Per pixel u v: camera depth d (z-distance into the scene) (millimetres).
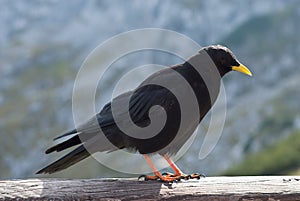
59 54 145125
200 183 6941
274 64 116125
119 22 148500
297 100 95562
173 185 6910
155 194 6758
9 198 6492
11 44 154375
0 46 152375
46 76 133000
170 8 144375
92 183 6797
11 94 125312
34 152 93688
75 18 161125
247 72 8750
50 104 116688
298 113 87688
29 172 93125
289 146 66688
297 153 63781
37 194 6559
